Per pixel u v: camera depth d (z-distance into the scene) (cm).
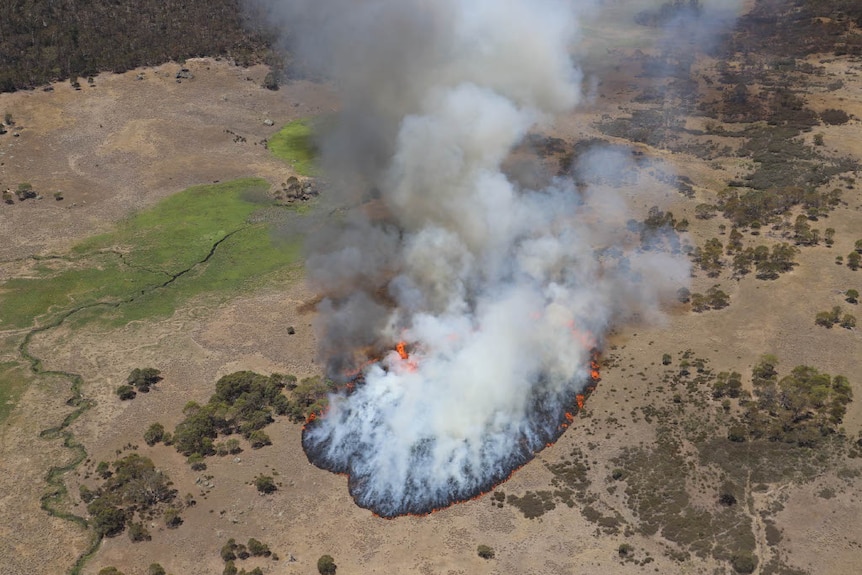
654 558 6362
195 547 6669
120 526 6900
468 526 6775
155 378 8719
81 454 7731
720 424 7606
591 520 6756
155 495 7125
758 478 6981
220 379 8456
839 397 7744
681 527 6594
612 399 8081
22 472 7538
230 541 6644
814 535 6419
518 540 6606
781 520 6569
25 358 9150
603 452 7438
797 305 9344
